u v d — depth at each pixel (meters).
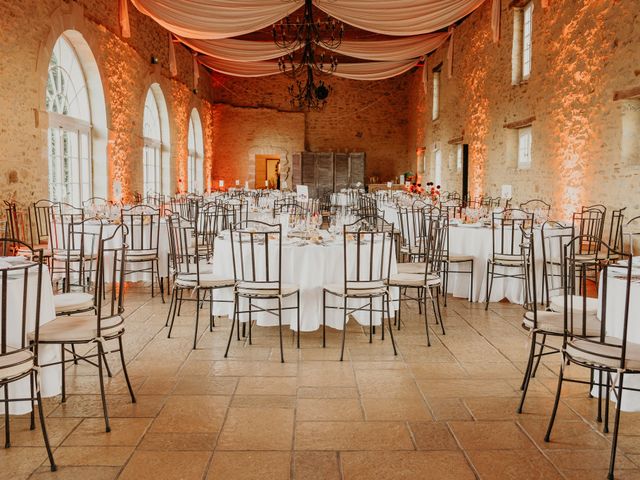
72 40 7.85
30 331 2.78
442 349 4.02
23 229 6.12
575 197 7.19
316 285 4.18
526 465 2.41
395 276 4.38
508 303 5.50
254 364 3.67
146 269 5.69
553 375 3.49
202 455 2.47
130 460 2.42
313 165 17.89
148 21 10.90
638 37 5.71
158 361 3.71
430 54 15.37
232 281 4.17
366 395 3.16
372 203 10.97
